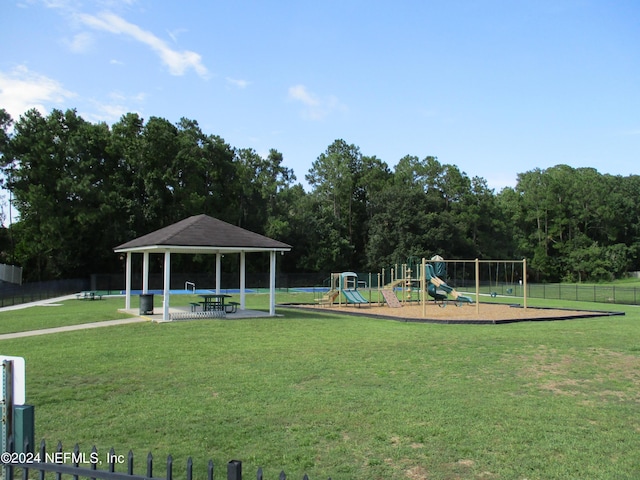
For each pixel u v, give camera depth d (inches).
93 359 451.8
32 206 1834.4
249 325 724.0
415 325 761.0
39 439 250.2
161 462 221.5
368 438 250.2
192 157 2096.5
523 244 3243.1
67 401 315.9
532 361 452.8
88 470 144.8
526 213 3373.5
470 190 2898.6
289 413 289.9
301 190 3095.5
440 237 2559.1
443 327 734.5
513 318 859.4
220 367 418.0
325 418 281.0
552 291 1943.9
